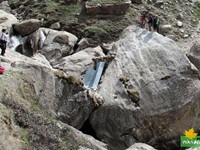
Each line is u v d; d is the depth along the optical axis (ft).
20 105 40.63
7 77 44.83
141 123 54.85
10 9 92.68
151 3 95.91
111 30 82.23
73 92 52.54
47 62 70.18
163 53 60.34
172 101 56.44
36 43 74.08
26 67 48.29
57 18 84.58
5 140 34.37
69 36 76.95
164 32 86.79
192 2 101.40
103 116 54.95
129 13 88.12
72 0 89.51
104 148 44.60
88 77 63.31
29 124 38.32
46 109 47.62
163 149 56.59
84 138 42.68
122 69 59.88
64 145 38.81
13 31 76.43
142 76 57.98
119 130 54.39
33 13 87.25
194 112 57.82
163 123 56.08
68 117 51.34
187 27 90.48
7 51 63.10
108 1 86.94
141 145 44.45
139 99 55.72
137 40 64.13
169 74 57.77
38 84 47.83
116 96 56.24
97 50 71.82
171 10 95.35
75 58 67.72
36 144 36.58
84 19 84.38
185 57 59.93
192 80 58.08
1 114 36.52
